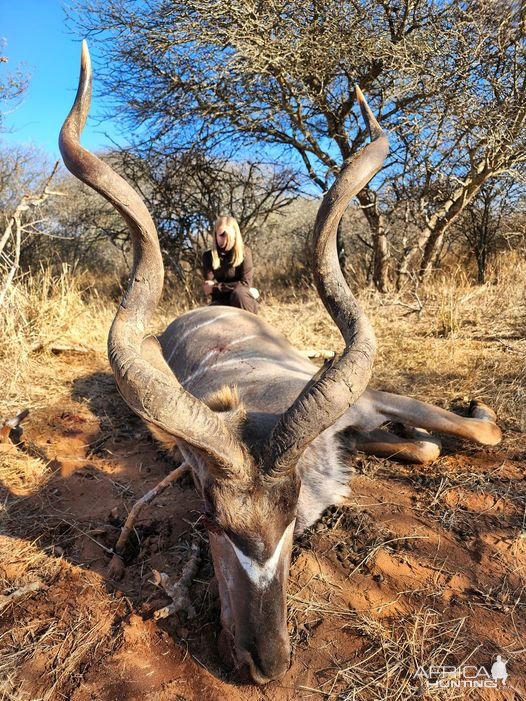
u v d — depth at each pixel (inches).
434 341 230.4
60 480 147.3
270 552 88.3
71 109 95.9
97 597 108.0
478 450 148.8
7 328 221.8
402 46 302.8
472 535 117.7
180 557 116.8
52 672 93.4
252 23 301.9
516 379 180.9
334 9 307.7
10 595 107.7
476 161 327.0
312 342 244.1
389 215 376.8
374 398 143.9
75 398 197.9
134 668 93.3
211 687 89.9
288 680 90.1
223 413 103.2
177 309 334.6
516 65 306.5
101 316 291.3
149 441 170.4
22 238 417.7
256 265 540.4
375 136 113.7
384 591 105.9
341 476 130.7
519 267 335.0
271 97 361.7
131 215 93.3
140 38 352.5
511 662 90.4
